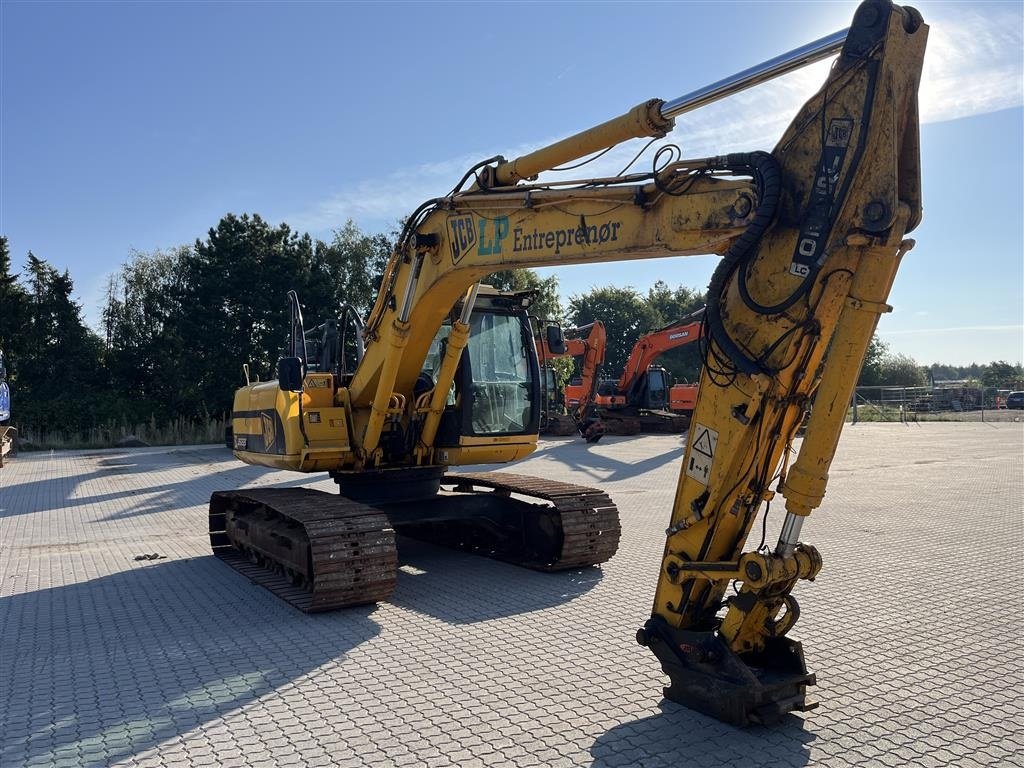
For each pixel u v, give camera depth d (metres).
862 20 3.62
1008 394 51.84
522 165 5.60
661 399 27.92
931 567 7.78
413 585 7.32
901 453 20.27
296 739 4.07
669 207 4.53
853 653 5.36
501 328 8.45
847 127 3.69
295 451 7.67
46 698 4.67
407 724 4.25
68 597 7.02
